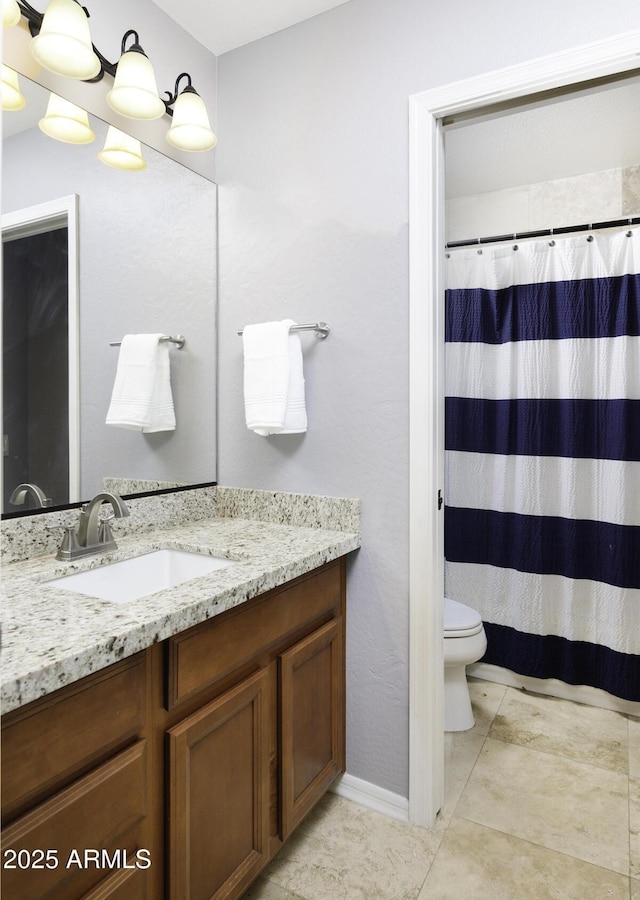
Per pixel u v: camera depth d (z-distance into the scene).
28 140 1.38
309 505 1.79
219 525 1.83
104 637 0.89
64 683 0.82
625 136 2.23
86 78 1.31
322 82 1.76
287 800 1.42
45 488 1.43
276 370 1.70
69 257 1.49
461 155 2.39
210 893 1.17
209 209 1.96
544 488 2.42
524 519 2.46
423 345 1.58
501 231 2.74
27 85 1.38
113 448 1.63
